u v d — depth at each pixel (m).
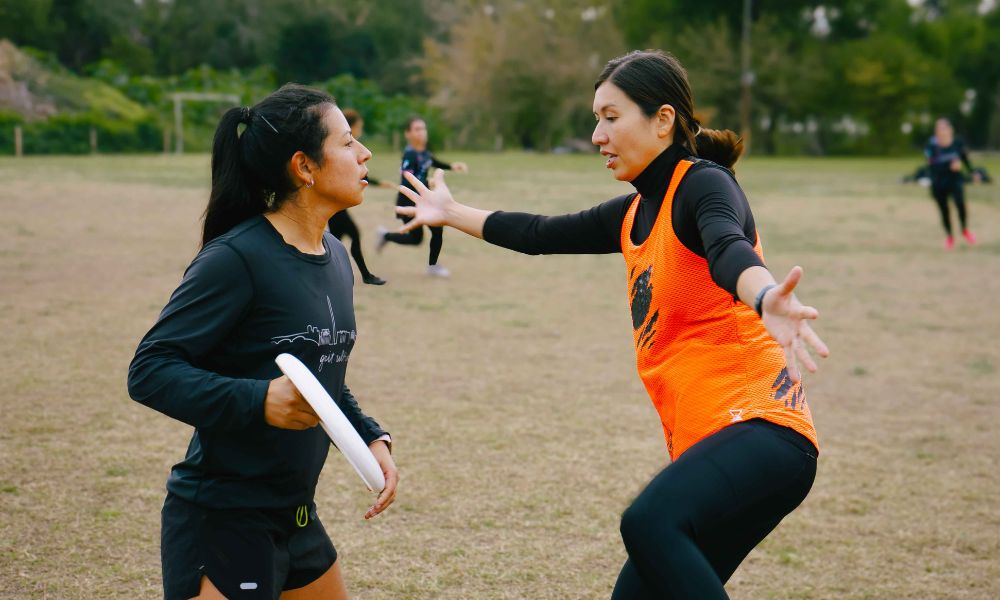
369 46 68.50
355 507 4.23
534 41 51.66
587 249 2.86
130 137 40.22
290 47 66.44
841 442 5.45
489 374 6.69
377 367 6.79
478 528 4.02
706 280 2.38
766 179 31.61
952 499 4.57
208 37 67.00
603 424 5.57
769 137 60.12
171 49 67.25
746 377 2.38
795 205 21.72
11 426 5.10
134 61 63.25
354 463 1.98
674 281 2.41
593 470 4.78
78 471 4.47
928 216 19.30
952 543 4.05
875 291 10.74
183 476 2.24
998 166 41.75
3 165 28.91
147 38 68.69
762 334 2.43
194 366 2.17
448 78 53.59
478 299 9.79
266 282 2.19
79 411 5.43
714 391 2.38
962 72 66.62
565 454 5.02
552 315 9.00
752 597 3.52
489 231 2.96
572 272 11.97
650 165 2.49
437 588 3.46
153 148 40.97
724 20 57.16
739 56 57.12
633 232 2.62
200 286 2.13
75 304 8.59
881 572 3.76
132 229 14.19
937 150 14.40
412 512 4.18
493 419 5.61
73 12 64.50
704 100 56.94
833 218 18.78
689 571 2.14
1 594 3.25
